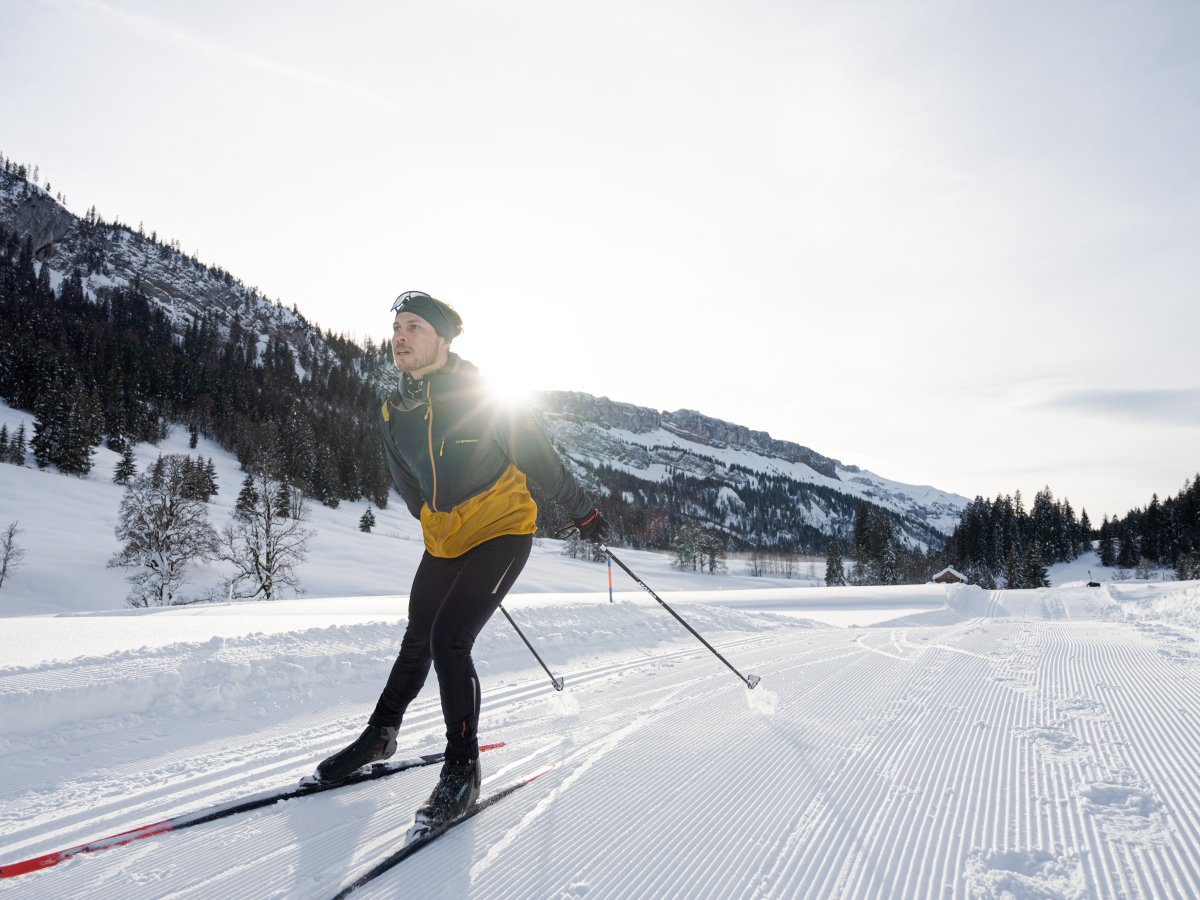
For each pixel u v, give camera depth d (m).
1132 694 3.62
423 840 1.93
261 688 3.96
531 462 2.38
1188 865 1.81
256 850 1.90
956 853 1.92
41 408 68.38
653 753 2.79
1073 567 108.44
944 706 3.52
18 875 1.75
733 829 2.08
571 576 60.84
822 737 3.00
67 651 4.47
